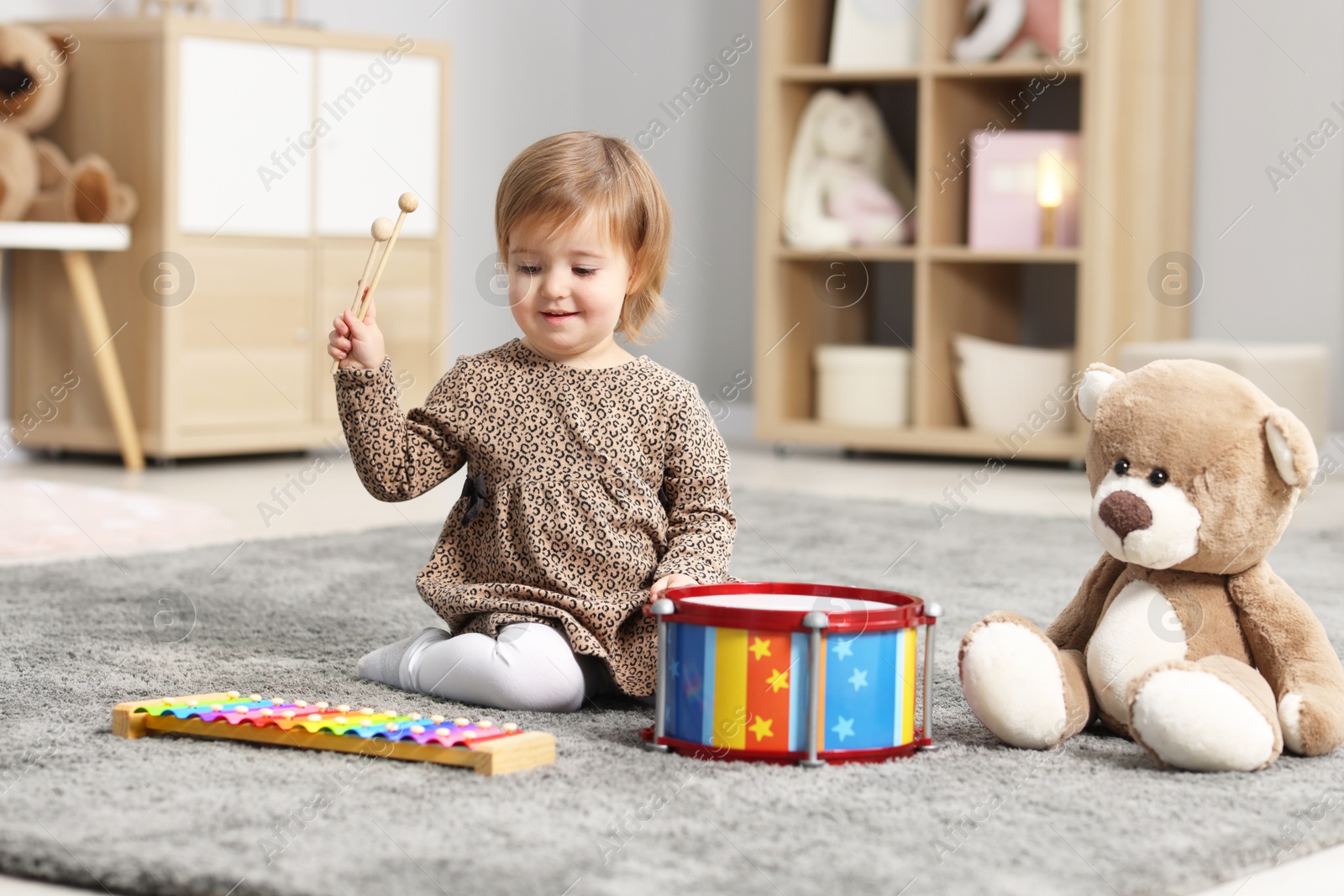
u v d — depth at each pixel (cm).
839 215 388
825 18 404
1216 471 122
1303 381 333
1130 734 121
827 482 337
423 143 372
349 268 364
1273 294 373
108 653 154
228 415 348
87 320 333
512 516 141
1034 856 95
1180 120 373
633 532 140
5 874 93
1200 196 381
